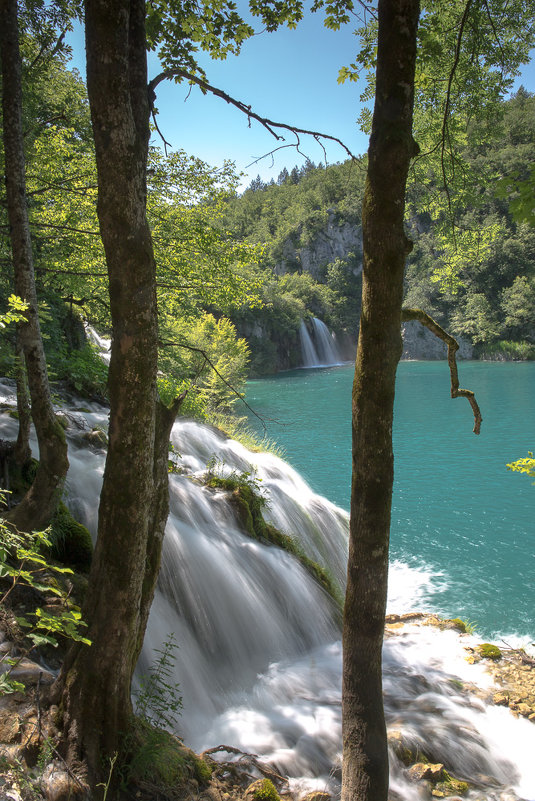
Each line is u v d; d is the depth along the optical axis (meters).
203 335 20.78
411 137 2.80
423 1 4.99
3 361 6.83
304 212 82.81
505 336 57.12
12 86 5.12
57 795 2.99
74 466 7.32
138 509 3.21
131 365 3.10
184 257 9.48
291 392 34.12
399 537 11.67
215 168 9.10
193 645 5.79
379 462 3.02
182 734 4.80
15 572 2.50
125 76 2.85
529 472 5.14
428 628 7.51
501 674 6.29
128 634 3.34
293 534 9.25
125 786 3.26
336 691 5.81
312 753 4.77
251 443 13.99
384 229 2.82
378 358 2.95
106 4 2.73
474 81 5.20
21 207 5.12
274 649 6.44
